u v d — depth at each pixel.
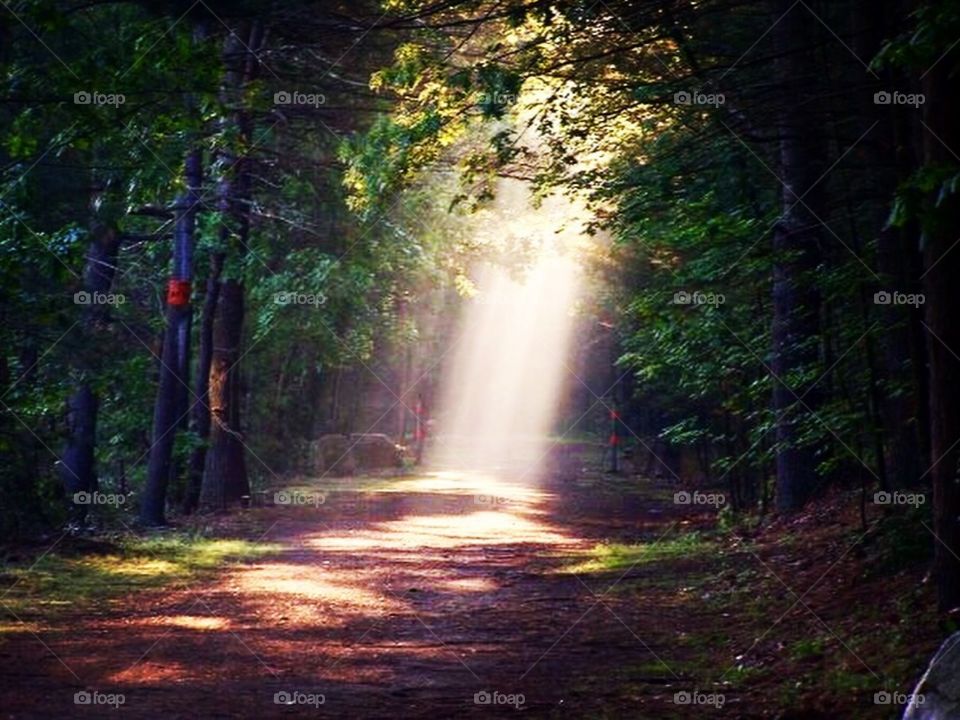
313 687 11.36
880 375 19.08
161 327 30.53
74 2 16.30
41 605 16.11
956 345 12.02
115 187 18.08
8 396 19.72
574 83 17.03
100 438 32.50
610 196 18.25
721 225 18.94
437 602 17.02
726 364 22.52
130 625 14.72
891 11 15.84
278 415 47.03
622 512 33.34
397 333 41.56
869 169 16.52
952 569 12.33
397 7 16.92
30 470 22.80
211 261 31.53
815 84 16.73
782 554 18.88
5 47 17.70
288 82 23.47
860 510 19.66
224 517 30.03
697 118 18.08
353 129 29.72
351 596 17.42
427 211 35.12
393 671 12.22
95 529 25.28
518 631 14.73
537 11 15.95
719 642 13.77
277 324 36.41
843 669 11.60
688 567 20.03
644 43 16.56
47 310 17.77
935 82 11.31
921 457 15.84
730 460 23.75
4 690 10.90
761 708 10.65
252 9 15.20
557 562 21.80
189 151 20.38
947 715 7.87
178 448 29.83
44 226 19.19
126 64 14.10
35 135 14.59
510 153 17.64
